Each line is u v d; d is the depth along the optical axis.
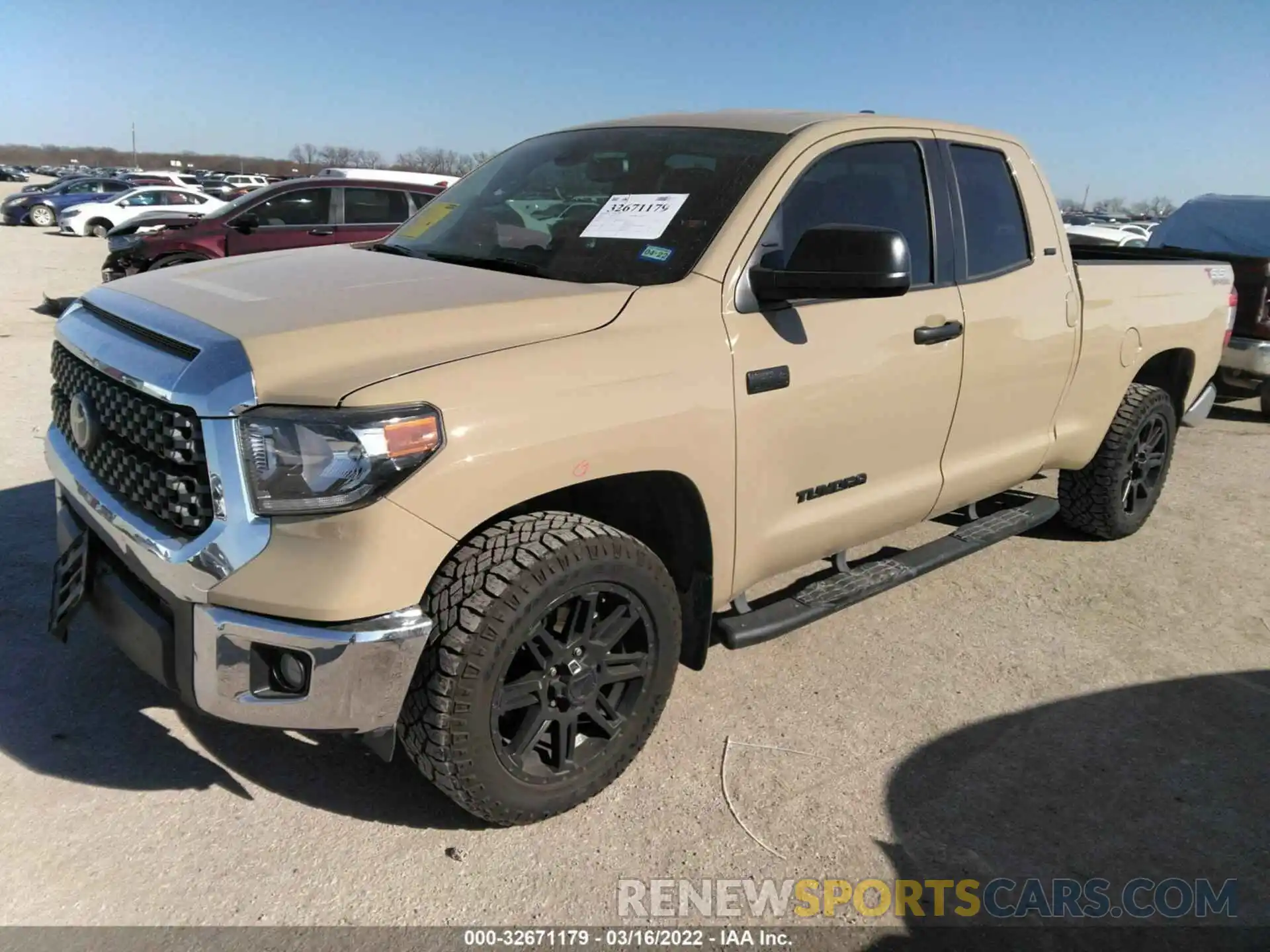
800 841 2.60
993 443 3.86
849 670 3.54
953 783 2.89
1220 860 2.62
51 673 3.18
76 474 2.60
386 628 2.11
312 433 2.04
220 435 2.08
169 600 2.19
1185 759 3.08
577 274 2.84
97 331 2.57
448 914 2.28
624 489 2.75
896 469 3.41
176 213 27.16
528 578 2.28
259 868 2.39
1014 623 4.00
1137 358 4.48
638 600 2.60
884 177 3.31
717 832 2.62
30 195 30.77
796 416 2.91
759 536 2.94
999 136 3.88
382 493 2.07
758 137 3.12
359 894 2.33
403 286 2.65
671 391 2.54
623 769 2.74
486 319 2.38
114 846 2.44
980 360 3.57
